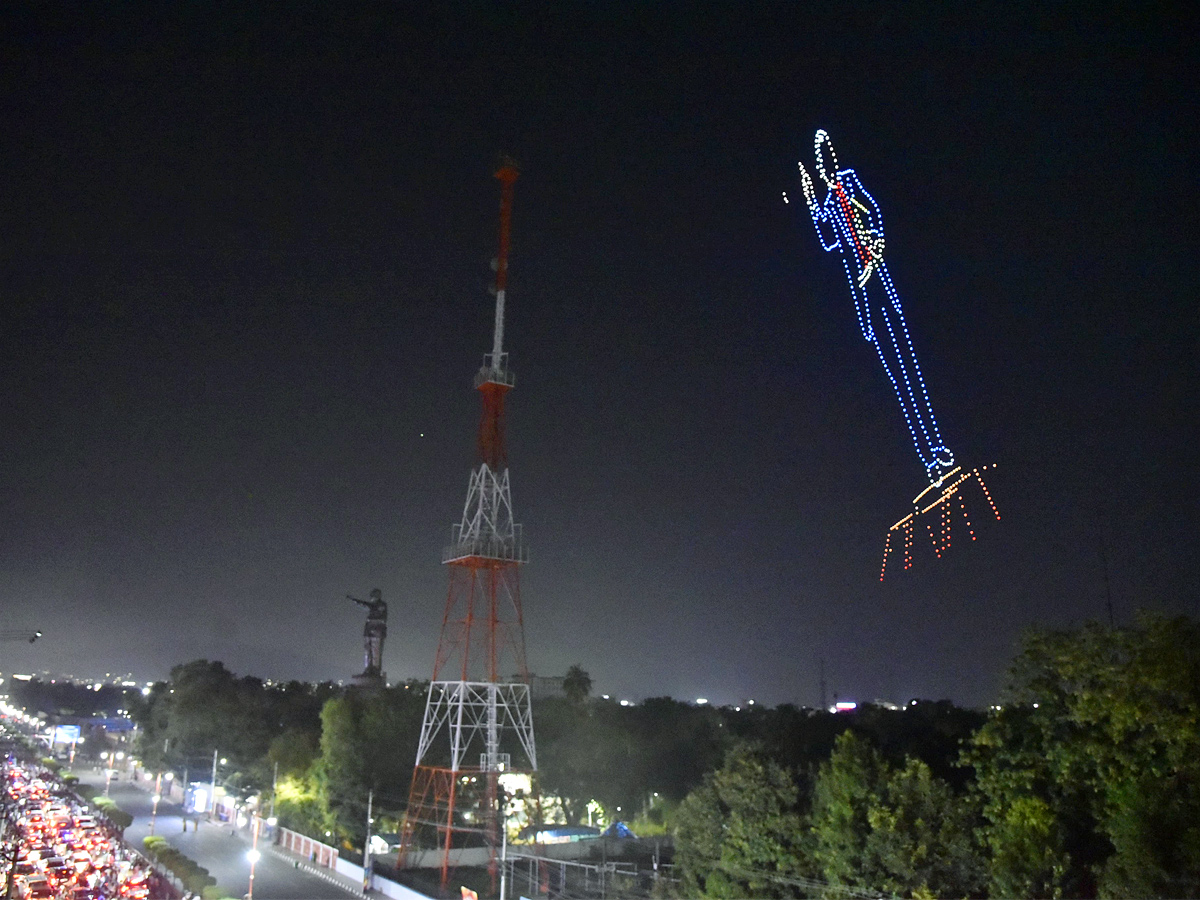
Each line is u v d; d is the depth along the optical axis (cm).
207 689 11000
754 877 4072
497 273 7031
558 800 8706
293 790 8262
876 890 3503
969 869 3341
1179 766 2581
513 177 7156
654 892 4622
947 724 6956
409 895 5791
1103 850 3131
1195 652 2600
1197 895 2466
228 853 7394
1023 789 3181
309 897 5906
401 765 7925
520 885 6125
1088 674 2905
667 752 9169
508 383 6894
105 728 18125
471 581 6825
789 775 4231
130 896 5419
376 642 12700
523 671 6938
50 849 6538
